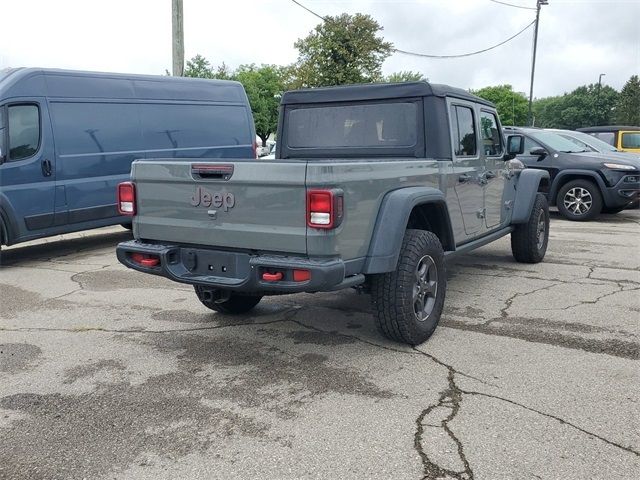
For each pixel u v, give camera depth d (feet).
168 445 10.64
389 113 17.76
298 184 12.51
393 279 14.46
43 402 12.45
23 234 26.86
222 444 10.64
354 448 10.39
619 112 257.55
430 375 13.47
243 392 12.80
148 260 14.87
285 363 14.40
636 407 11.75
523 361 14.20
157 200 14.83
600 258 26.13
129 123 30.89
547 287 21.09
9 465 10.10
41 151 27.22
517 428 10.96
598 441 10.48
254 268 13.08
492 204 20.89
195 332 16.88
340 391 12.74
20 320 18.30
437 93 17.11
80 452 10.47
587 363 14.02
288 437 10.83
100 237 35.24
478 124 19.53
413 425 11.16
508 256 26.76
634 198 36.86
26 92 26.76
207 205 13.93
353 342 15.78
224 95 36.22
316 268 12.39
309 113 19.24
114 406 12.23
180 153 33.37
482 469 9.66
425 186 15.97
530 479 9.37
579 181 37.73
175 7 49.32
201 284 14.03
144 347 15.71
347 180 12.92
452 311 18.33
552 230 34.12
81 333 16.94
